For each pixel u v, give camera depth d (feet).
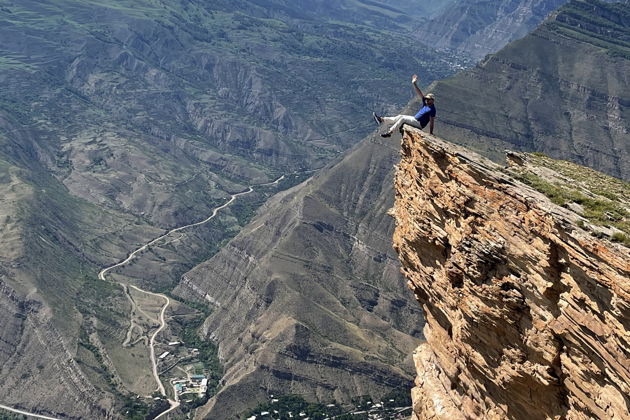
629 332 78.38
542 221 92.38
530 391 98.58
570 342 87.92
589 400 86.07
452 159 112.06
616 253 79.82
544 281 92.07
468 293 107.24
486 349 106.52
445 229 116.57
